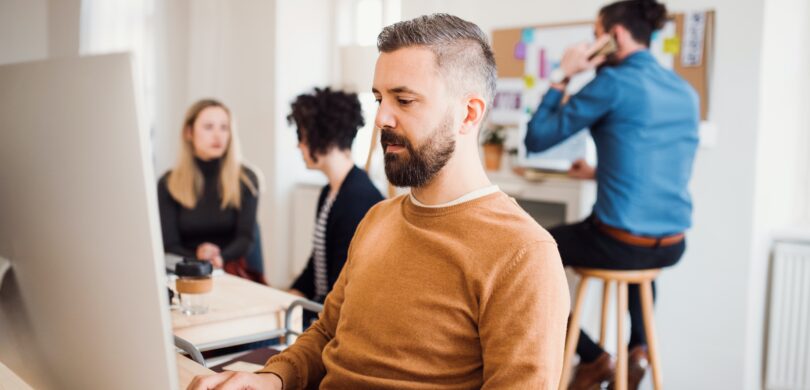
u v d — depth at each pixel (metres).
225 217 2.97
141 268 0.64
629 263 2.46
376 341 1.12
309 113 2.14
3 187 0.78
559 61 3.30
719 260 2.95
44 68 0.69
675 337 3.07
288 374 1.24
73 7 4.75
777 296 3.01
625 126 2.45
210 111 2.92
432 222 1.11
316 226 2.21
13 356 0.86
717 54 2.90
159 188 2.96
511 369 0.97
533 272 1.00
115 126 0.63
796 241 3.02
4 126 0.77
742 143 2.87
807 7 3.22
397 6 4.36
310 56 4.83
